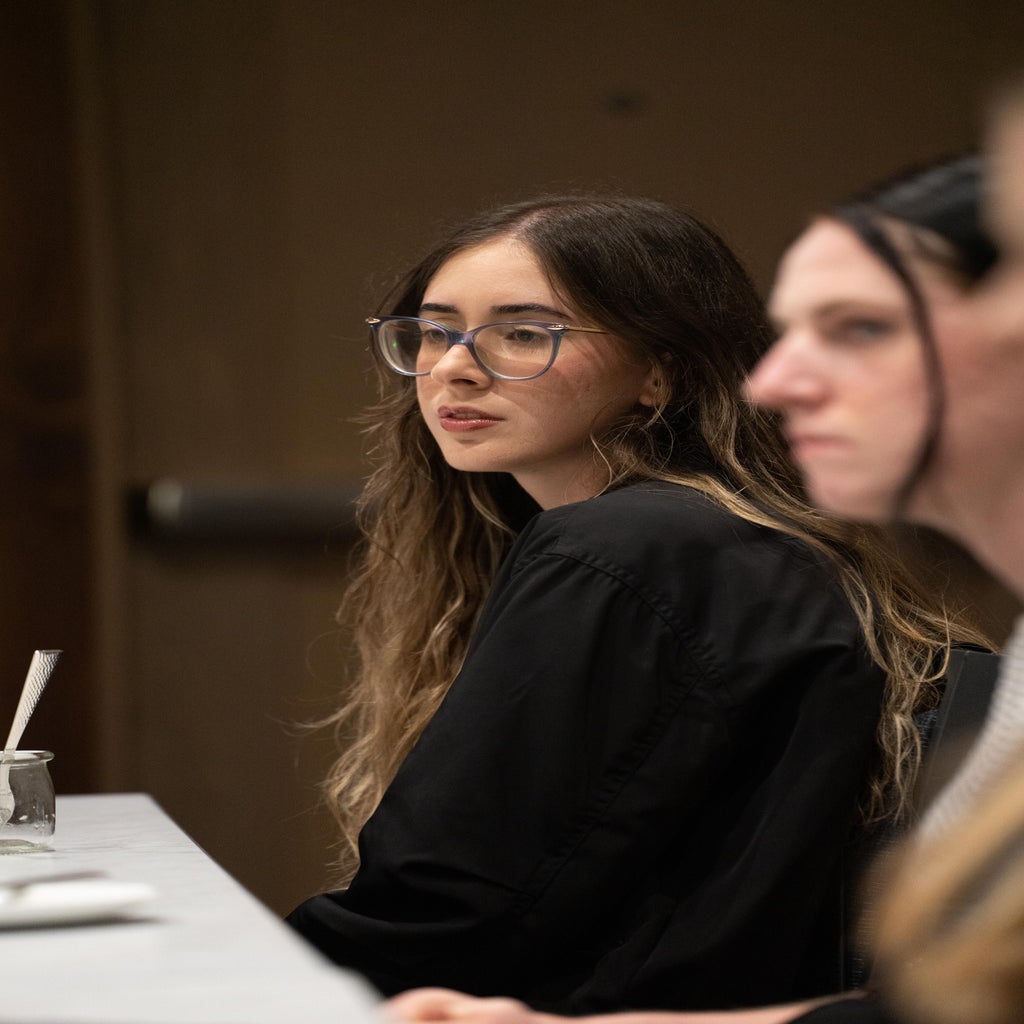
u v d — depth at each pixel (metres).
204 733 15.57
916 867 2.24
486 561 7.11
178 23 15.48
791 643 5.05
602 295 6.02
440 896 4.77
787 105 17.70
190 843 5.24
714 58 17.58
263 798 15.79
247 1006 2.78
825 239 2.60
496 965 4.79
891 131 17.94
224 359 15.66
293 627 15.93
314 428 16.23
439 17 16.91
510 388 6.05
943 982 2.11
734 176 17.58
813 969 5.06
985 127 2.30
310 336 16.28
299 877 15.86
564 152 17.23
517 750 4.88
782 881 4.85
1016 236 2.29
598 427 6.10
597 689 4.96
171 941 3.41
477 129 17.00
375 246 16.56
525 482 6.34
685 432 6.12
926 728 5.23
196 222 15.57
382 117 16.67
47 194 14.72
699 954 4.80
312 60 16.41
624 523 5.20
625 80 17.38
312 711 15.95
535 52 17.17
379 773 7.16
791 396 2.60
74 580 14.93
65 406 14.88
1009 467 2.45
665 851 5.02
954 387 2.42
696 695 4.95
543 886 4.79
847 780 4.99
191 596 15.54
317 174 16.41
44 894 3.72
